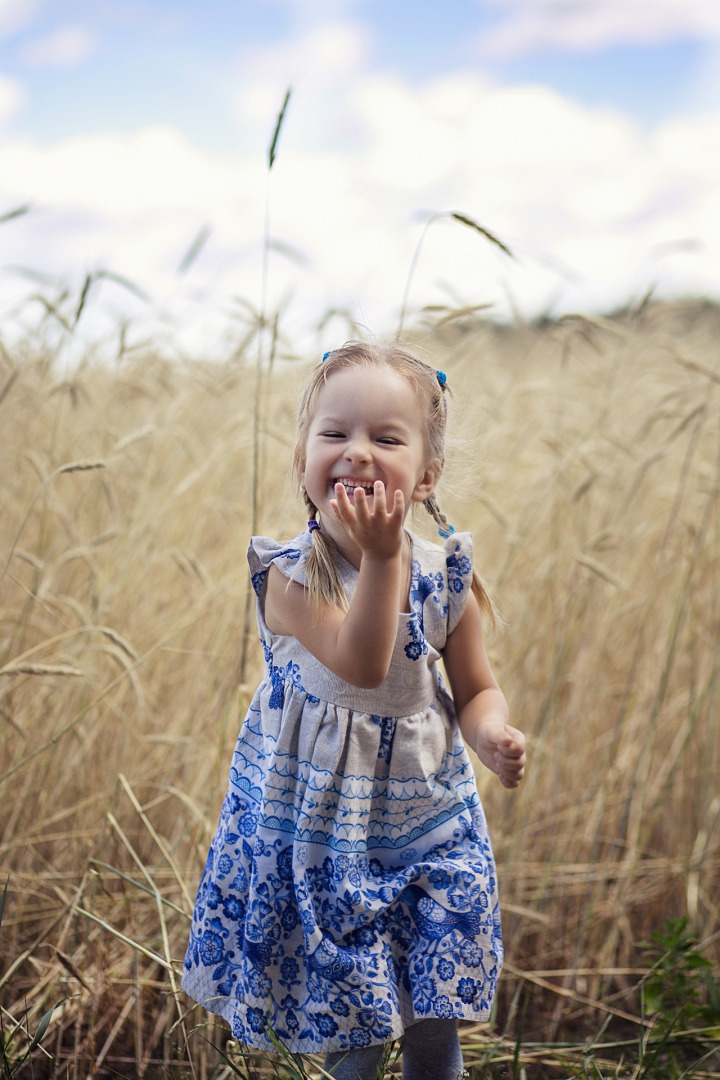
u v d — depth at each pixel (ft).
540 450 14.19
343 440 5.58
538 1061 7.64
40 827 8.47
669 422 13.79
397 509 4.96
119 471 12.64
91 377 12.75
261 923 5.70
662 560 10.87
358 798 5.68
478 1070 7.40
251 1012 5.71
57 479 11.98
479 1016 5.59
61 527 11.15
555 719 11.12
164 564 11.43
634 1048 8.14
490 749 5.86
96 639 9.75
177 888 8.50
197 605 9.51
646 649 12.07
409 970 5.66
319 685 5.76
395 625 5.17
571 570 12.17
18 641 9.78
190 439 12.16
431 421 5.89
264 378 12.01
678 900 10.08
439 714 6.11
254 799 6.00
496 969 5.74
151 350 12.48
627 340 11.41
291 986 5.74
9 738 9.41
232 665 9.62
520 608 11.59
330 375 5.67
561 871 9.96
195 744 9.53
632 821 10.73
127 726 9.51
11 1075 6.35
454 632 6.30
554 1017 8.54
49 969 7.82
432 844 5.89
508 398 13.53
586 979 9.20
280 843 5.76
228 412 13.91
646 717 11.35
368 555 5.05
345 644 5.22
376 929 5.67
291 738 5.82
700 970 8.25
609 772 10.50
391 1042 6.42
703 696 10.34
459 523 12.67
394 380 5.60
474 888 5.71
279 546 5.95
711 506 10.64
